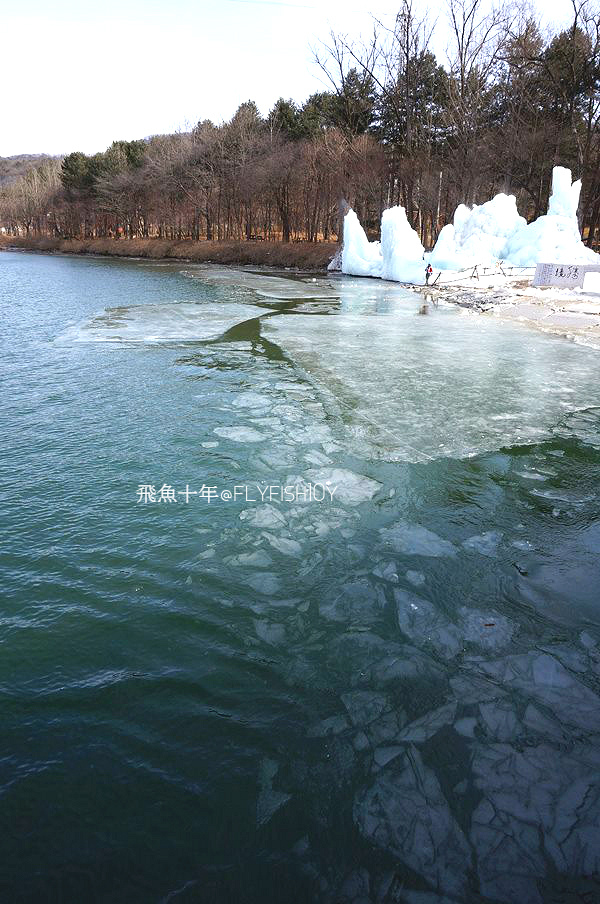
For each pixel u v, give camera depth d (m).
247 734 4.01
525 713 4.18
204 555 6.15
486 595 5.53
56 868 3.14
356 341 16.78
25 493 7.54
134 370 13.73
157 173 62.59
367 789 3.60
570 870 3.09
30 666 4.64
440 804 3.49
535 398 11.24
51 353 15.58
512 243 31.77
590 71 36.22
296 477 7.90
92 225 80.50
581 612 5.29
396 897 2.97
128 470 8.20
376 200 47.91
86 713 4.19
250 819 3.41
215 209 63.97
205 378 12.95
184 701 4.30
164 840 3.29
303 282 35.56
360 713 4.19
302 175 50.09
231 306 24.98
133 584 5.68
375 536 6.51
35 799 3.53
